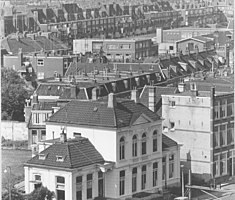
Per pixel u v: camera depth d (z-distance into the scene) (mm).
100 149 186500
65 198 177000
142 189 192625
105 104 191125
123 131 187250
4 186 182250
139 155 191500
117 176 185375
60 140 184125
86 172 180000
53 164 178250
